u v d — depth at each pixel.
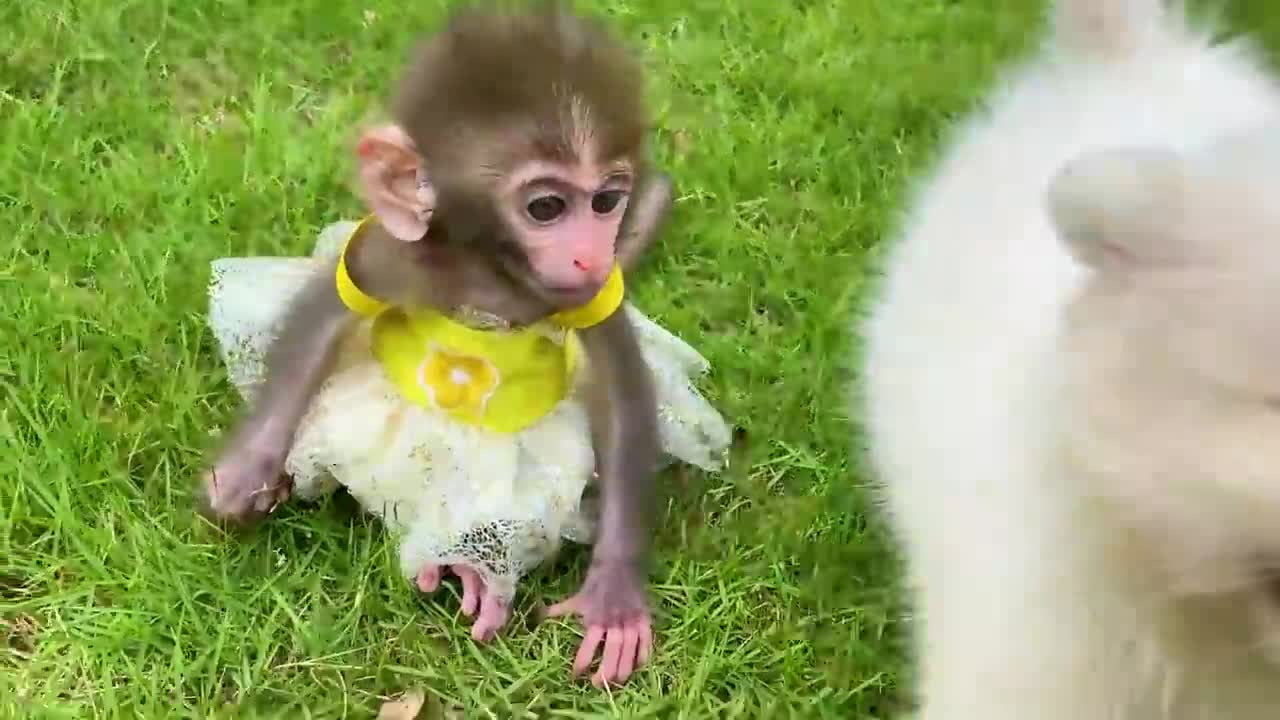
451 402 0.53
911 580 0.50
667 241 0.66
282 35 0.73
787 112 0.74
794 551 0.56
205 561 0.54
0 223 0.62
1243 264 0.32
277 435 0.54
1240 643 0.32
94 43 0.70
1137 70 0.48
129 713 0.50
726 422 0.60
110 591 0.52
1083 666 0.38
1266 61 0.54
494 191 0.49
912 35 0.78
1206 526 0.31
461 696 0.52
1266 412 0.31
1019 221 0.46
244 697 0.51
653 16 0.77
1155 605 0.33
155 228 0.63
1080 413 0.33
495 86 0.48
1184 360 0.32
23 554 0.53
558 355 0.54
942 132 0.70
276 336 0.55
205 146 0.67
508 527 0.52
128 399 0.57
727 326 0.64
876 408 0.53
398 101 0.51
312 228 0.64
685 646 0.54
